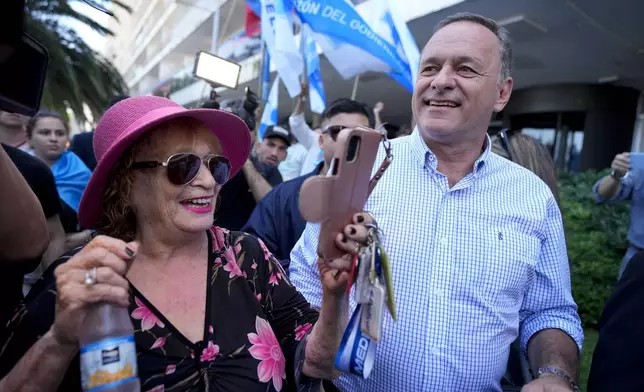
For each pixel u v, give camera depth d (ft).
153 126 3.56
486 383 4.68
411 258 4.65
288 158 19.48
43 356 2.85
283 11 11.32
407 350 4.56
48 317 3.23
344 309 3.59
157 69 80.28
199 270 3.93
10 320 3.31
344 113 7.93
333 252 3.13
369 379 4.79
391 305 3.01
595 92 26.61
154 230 3.74
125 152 3.64
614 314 3.77
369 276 3.00
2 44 2.39
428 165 4.90
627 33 18.97
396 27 11.68
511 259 4.71
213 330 3.70
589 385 3.81
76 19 30.48
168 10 59.62
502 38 4.97
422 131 4.86
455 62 4.63
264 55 15.72
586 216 14.11
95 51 40.29
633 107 27.07
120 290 2.79
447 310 4.55
